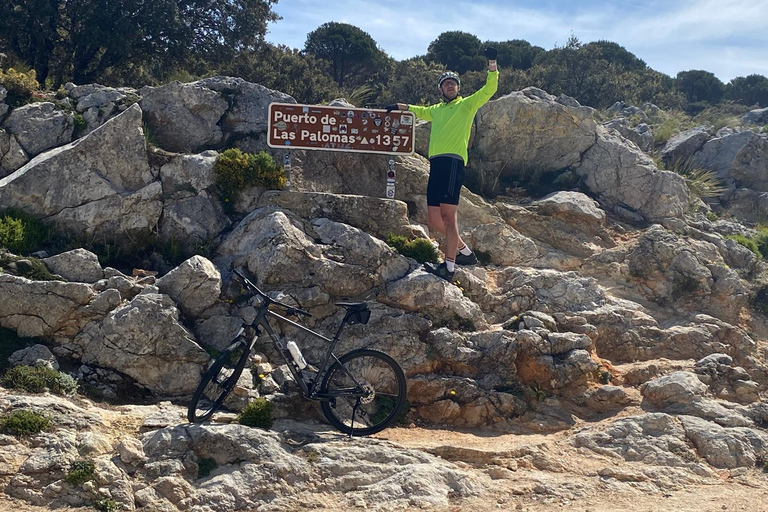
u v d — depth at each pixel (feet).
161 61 78.02
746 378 27.12
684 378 25.70
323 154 35.14
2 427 18.26
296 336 25.58
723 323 30.91
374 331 26.08
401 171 36.19
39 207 28.58
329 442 20.29
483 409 24.53
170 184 30.42
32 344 23.15
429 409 24.72
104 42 68.54
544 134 42.24
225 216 30.68
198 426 19.48
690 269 33.50
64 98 34.06
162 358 23.20
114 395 22.56
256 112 35.91
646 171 40.73
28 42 68.85
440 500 18.26
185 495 17.56
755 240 41.45
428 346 25.98
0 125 31.78
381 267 28.50
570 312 29.94
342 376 22.95
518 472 20.48
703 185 48.01
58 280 24.56
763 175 51.13
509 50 145.69
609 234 37.68
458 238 28.81
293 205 30.68
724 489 20.16
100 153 29.60
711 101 153.17
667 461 21.63
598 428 23.59
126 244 29.09
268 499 17.89
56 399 20.16
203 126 34.96
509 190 41.22
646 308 32.71
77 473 17.30
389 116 33.37
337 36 122.01
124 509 16.89
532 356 25.98
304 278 26.96
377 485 18.65
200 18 80.23
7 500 16.51
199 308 25.07
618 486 19.89
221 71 82.23
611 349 29.30
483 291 29.84
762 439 22.77
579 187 41.60
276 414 22.33
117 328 23.08
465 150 28.63
